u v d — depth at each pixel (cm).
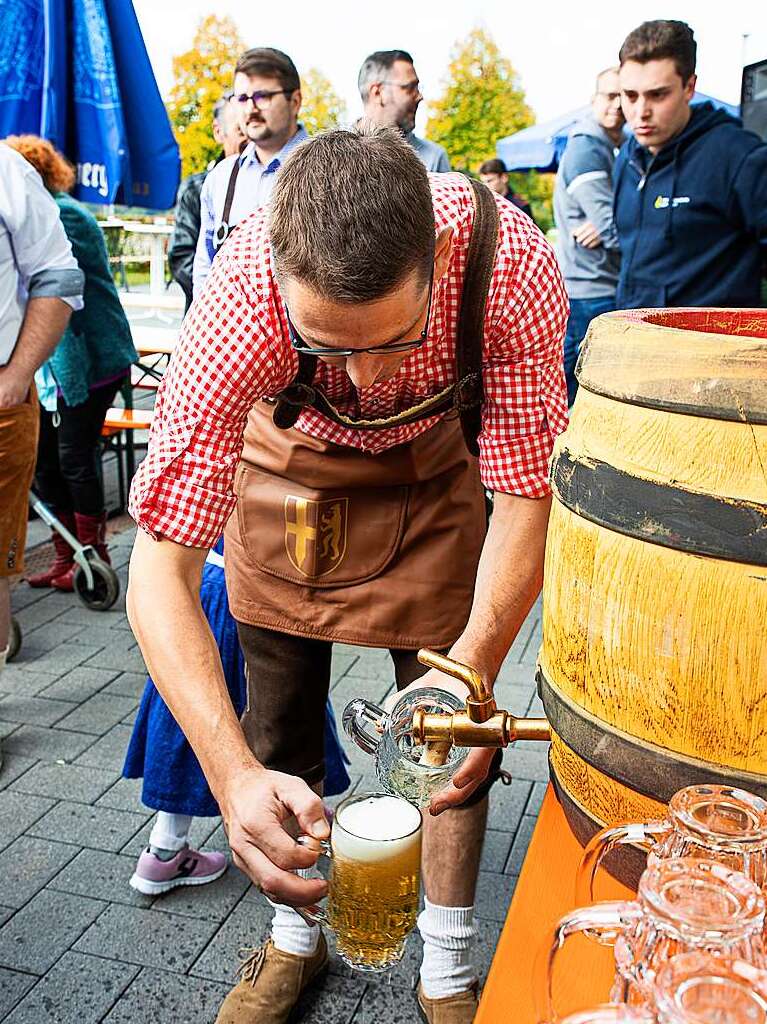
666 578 79
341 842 118
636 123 361
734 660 77
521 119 2641
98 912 230
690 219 362
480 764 126
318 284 109
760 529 75
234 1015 192
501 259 138
